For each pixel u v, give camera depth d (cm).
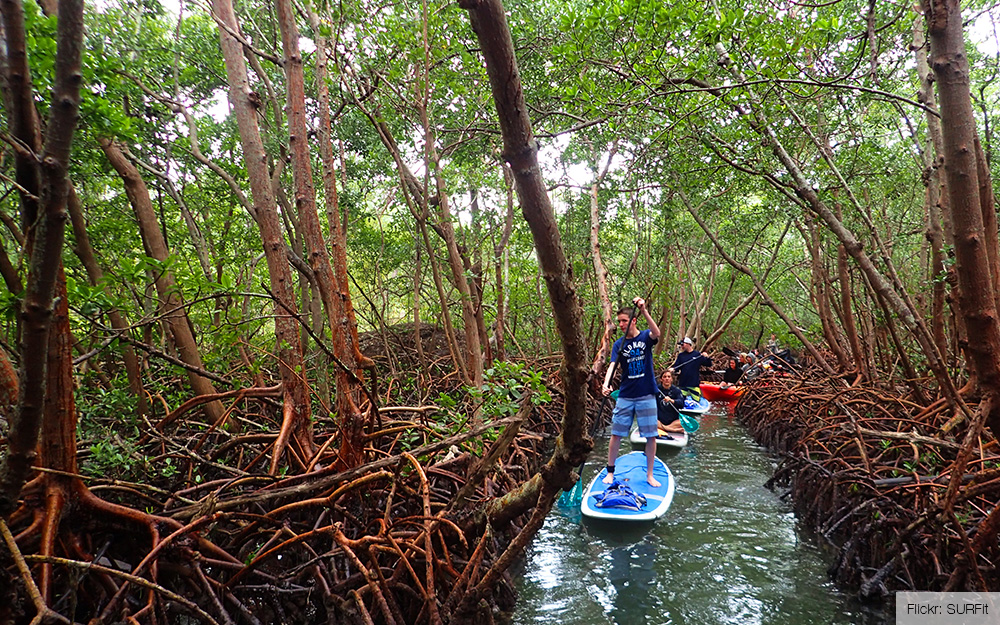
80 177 473
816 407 891
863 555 479
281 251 454
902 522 438
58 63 173
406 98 700
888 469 538
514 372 385
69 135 180
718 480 784
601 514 599
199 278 358
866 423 696
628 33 496
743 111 549
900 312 495
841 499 555
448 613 340
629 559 523
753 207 1003
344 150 838
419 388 938
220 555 336
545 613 432
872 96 579
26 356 202
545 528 600
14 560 221
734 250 1636
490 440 480
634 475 729
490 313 1052
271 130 696
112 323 423
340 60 555
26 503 283
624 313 650
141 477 391
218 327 439
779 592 456
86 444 400
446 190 774
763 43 473
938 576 387
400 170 641
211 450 506
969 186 247
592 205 983
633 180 915
